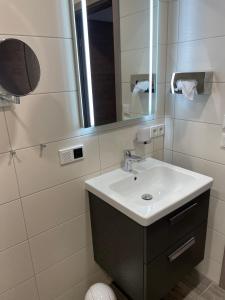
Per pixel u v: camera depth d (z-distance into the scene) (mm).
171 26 1484
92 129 1347
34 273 1336
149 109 1590
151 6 1399
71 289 1556
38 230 1280
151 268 1204
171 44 1517
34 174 1184
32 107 1096
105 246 1440
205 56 1354
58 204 1320
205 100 1428
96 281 1681
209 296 1640
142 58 1453
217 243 1635
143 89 1514
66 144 1259
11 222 1171
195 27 1359
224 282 1669
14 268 1249
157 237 1159
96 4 1167
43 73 1091
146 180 1545
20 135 1093
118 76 1366
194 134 1553
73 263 1509
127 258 1280
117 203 1182
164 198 1195
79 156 1323
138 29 1379
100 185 1345
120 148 1521
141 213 1078
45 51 1073
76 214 1422
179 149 1681
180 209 1233
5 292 1253
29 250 1277
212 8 1259
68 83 1183
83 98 1240
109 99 1362
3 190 1106
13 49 878
